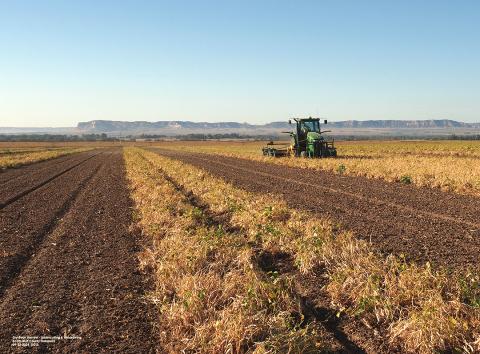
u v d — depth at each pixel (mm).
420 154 45469
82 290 7684
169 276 7773
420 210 13953
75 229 12555
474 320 5680
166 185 19641
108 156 61781
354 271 7246
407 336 5562
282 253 9445
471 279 6625
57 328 6285
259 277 7641
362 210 14070
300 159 33750
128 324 6398
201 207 15484
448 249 9266
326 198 16703
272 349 5273
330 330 6133
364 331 6027
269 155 41000
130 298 7309
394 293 6488
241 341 5398
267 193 17859
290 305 6648
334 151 36344
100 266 9016
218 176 25625
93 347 5754
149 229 11586
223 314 5898
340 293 6949
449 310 5902
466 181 18641
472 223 11859
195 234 10453
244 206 13547
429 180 20188
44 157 52781
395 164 27281
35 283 8055
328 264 8281
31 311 6832
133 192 19844
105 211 15367
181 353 5516
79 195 19781
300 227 10836
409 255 8852
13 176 29859
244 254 8609
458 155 44375
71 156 62594
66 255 9875
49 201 18031
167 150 81688
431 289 6461
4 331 6195
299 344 5422
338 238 9406
